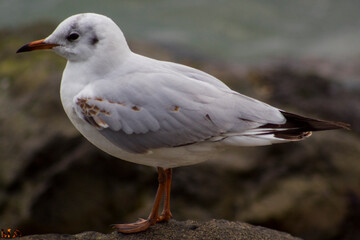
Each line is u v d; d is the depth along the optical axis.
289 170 12.95
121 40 7.30
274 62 23.05
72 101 7.29
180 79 7.16
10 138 13.34
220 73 18.23
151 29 25.50
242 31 26.19
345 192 12.95
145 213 12.23
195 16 26.89
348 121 16.70
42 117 13.59
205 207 12.43
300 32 26.48
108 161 12.45
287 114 7.25
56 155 12.73
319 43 25.50
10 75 15.84
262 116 7.12
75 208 12.44
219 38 25.30
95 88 7.15
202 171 12.60
